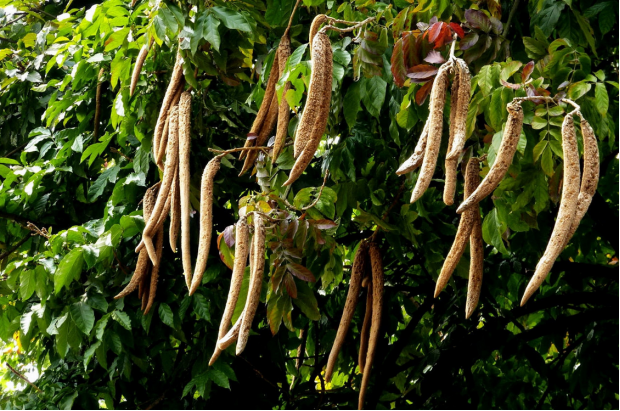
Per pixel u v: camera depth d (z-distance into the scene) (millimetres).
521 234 4516
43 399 4859
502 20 4023
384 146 4262
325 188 3861
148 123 4355
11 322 4680
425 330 5746
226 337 2633
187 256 3115
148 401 4887
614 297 4809
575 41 3590
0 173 5027
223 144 4910
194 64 3688
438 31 2766
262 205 3465
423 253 4695
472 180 2756
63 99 4895
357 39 3260
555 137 2688
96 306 4320
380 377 4961
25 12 5867
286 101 3262
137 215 4262
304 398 5141
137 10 3918
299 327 5148
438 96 2213
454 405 4891
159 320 4648
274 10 4070
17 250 5320
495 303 5121
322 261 4242
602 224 4621
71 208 5137
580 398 5234
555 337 5500
